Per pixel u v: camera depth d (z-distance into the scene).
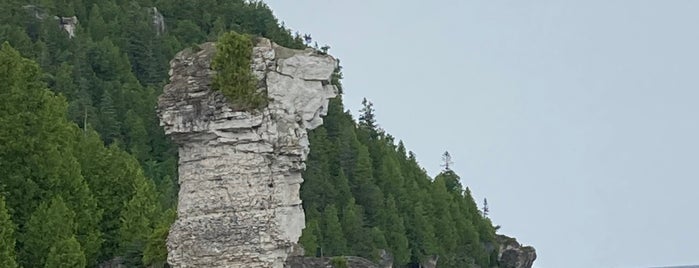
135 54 161.25
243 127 49.22
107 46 150.00
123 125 130.00
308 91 50.50
